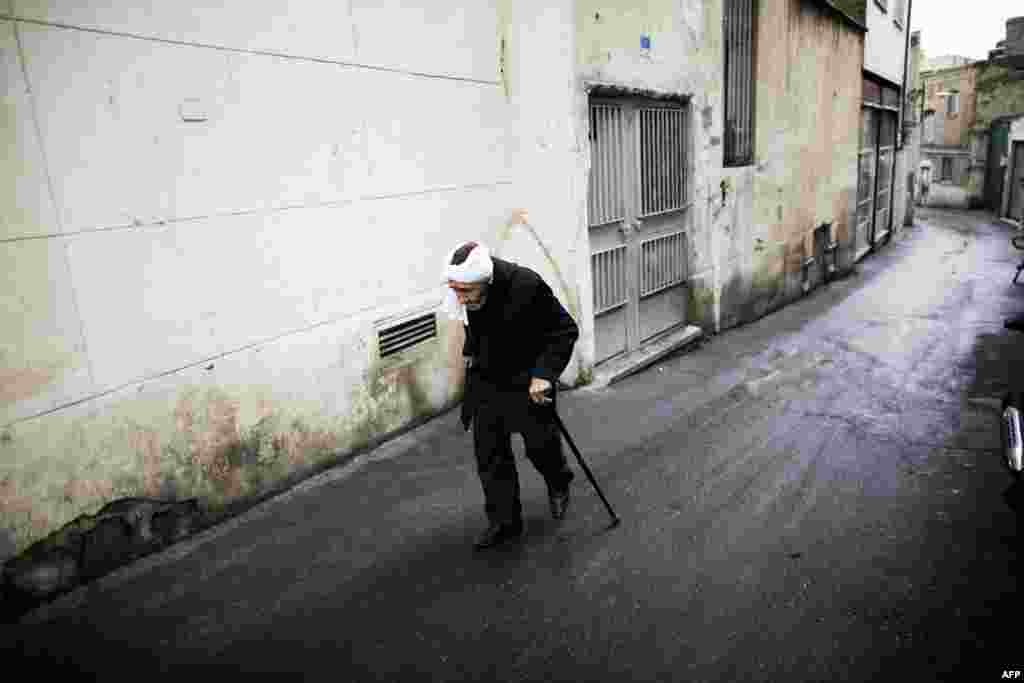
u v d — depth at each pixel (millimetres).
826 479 4457
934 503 4098
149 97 3365
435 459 4742
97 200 3201
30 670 2771
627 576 3393
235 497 3984
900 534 3746
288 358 4211
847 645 2855
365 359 4770
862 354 7781
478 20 5477
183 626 3039
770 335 8867
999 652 2775
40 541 3125
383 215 4773
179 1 3449
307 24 4113
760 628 2980
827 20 11766
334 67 4309
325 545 3691
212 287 3732
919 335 8703
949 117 38750
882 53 17109
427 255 5207
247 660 2834
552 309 3494
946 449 4918
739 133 9031
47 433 3102
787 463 4715
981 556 3498
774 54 9664
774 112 9930
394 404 5066
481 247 3223
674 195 7672
